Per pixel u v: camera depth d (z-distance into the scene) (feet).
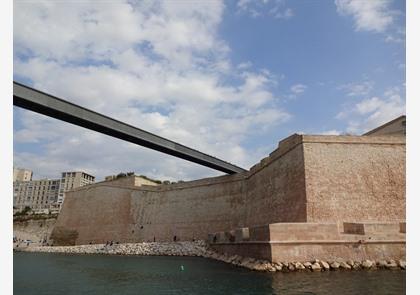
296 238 71.31
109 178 244.01
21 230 257.34
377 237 70.79
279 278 61.31
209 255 122.83
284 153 103.45
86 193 221.66
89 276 81.10
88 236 206.90
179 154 142.61
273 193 109.50
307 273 64.85
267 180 116.06
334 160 91.56
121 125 120.78
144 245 160.25
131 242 180.45
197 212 156.56
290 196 96.43
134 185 193.26
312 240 71.10
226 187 147.95
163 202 173.78
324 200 86.89
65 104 102.78
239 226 135.64
